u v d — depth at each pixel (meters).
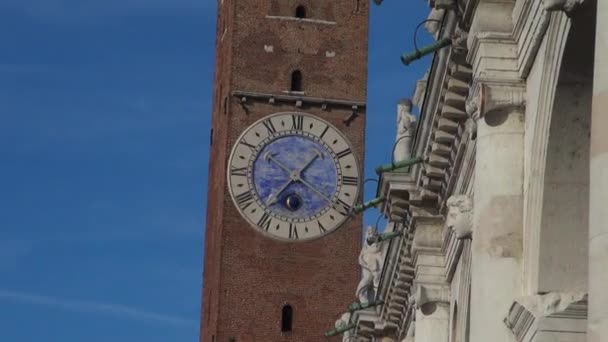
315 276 119.50
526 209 47.16
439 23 55.28
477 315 47.56
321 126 120.75
